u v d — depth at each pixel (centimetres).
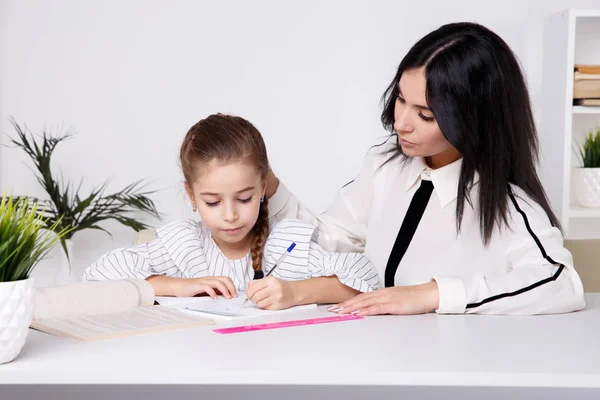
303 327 123
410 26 348
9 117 362
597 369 96
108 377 96
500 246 155
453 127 144
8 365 98
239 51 354
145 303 141
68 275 339
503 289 136
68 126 362
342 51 351
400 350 106
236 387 164
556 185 317
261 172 157
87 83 359
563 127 310
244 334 117
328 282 149
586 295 161
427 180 167
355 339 113
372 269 159
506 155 151
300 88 354
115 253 164
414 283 164
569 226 338
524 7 342
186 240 167
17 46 359
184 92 357
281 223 167
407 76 146
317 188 357
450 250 161
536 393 163
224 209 153
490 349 107
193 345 109
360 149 354
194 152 152
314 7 351
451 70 142
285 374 94
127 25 356
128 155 361
